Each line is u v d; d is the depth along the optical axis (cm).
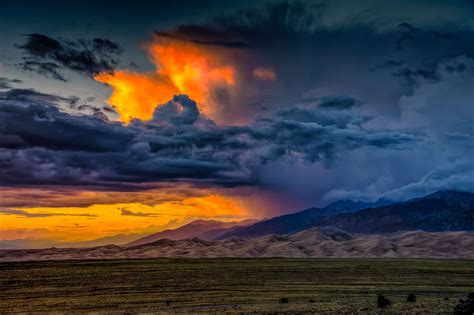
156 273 11588
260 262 14975
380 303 5525
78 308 7006
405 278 10950
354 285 9644
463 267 13712
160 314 5953
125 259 15725
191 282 10125
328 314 5025
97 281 10206
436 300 6019
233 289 9056
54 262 13925
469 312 4538
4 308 7075
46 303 7512
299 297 7706
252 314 5412
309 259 17075
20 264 13025
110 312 6406
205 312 5853
